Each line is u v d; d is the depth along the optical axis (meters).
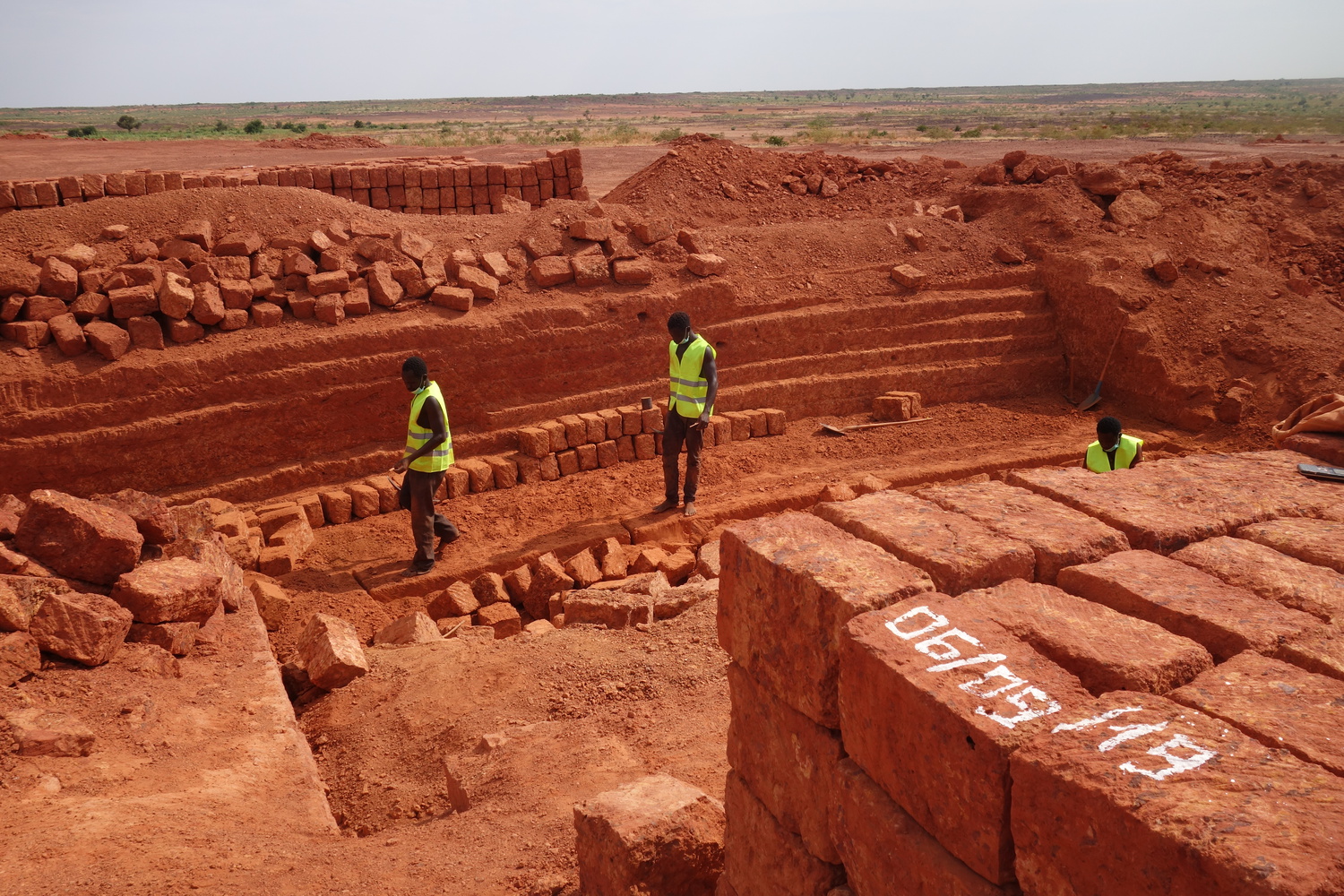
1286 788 1.88
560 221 12.28
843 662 2.59
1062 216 14.80
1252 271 14.13
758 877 3.20
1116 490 3.55
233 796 4.62
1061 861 2.02
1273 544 3.12
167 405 9.42
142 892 3.71
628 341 11.68
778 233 13.73
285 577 8.50
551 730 5.13
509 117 117.25
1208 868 1.72
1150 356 12.80
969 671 2.34
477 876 3.86
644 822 3.44
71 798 4.38
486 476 10.15
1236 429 12.28
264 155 34.84
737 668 3.23
